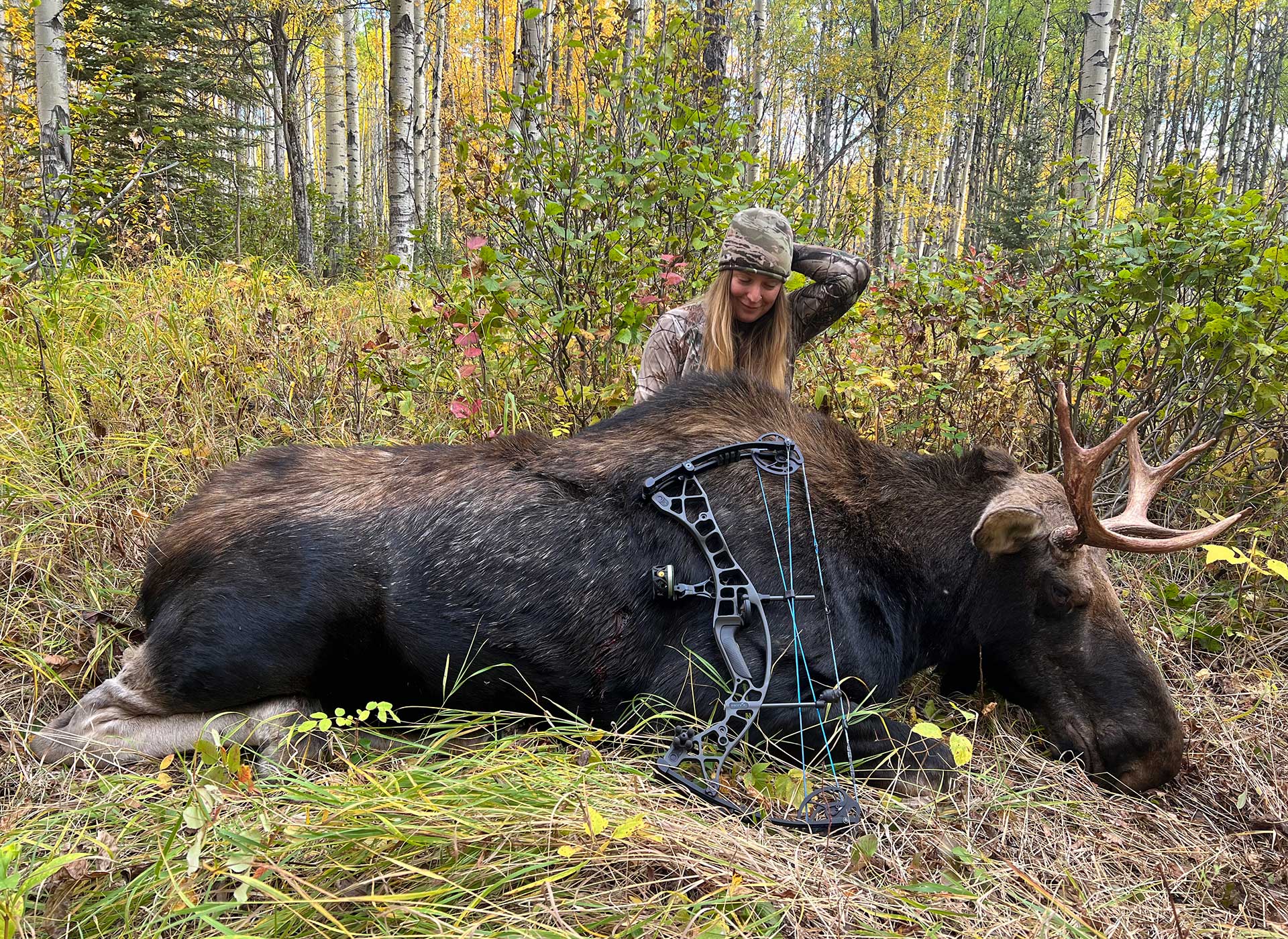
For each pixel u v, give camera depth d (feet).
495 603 10.01
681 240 18.56
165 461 14.60
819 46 83.92
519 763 8.83
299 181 57.98
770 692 9.90
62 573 12.35
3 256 19.76
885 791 9.71
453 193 18.03
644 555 10.22
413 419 16.97
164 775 8.31
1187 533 10.12
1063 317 17.03
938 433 17.10
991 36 135.13
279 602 9.64
